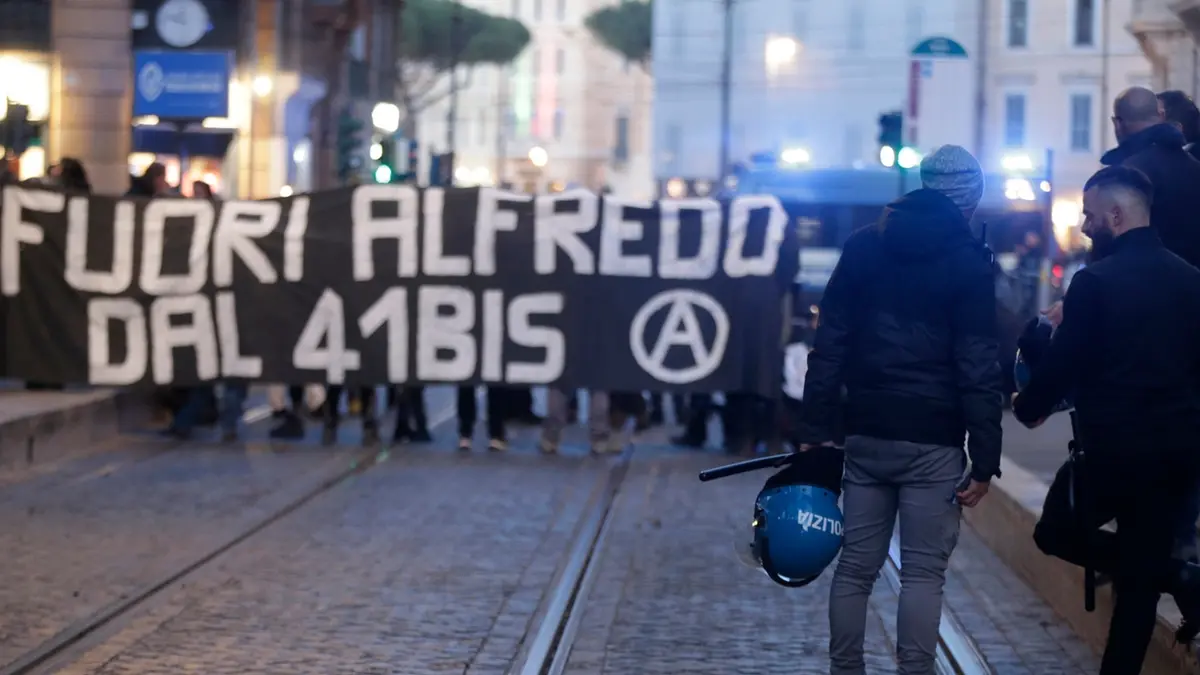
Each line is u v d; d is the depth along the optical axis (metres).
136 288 15.00
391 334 14.98
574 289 14.90
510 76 102.19
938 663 7.52
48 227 14.97
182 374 15.04
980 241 6.13
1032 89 60.12
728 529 11.02
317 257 15.00
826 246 29.25
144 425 15.98
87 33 32.09
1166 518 5.88
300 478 12.91
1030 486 10.11
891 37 61.62
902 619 5.99
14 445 12.98
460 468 13.83
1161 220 6.75
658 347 14.86
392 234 14.98
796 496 6.20
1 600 8.40
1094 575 6.46
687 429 15.59
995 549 10.29
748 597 8.86
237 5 34.94
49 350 15.00
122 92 32.31
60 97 32.09
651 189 102.38
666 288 14.86
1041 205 28.62
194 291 15.02
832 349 6.08
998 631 8.14
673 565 9.73
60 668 7.12
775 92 63.59
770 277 14.79
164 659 7.28
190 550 9.82
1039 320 6.56
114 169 32.34
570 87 104.25
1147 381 5.81
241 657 7.34
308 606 8.43
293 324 15.04
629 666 7.37
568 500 12.18
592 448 14.94
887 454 5.98
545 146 104.31
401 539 10.40
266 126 35.59
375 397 15.23
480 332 14.95
